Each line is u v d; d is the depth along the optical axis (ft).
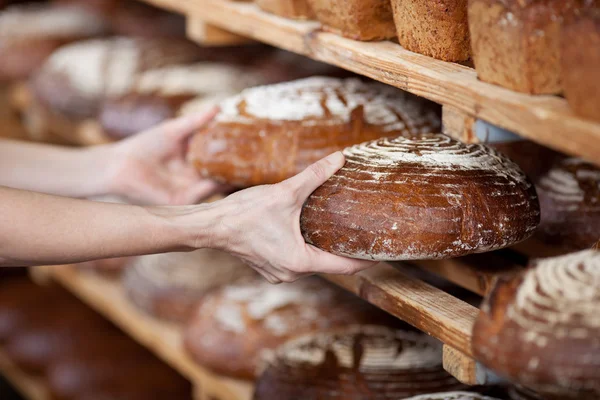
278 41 5.63
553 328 4.07
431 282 5.62
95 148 6.60
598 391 4.01
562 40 4.17
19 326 9.49
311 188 4.84
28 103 9.69
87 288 8.60
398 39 5.15
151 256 7.64
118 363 8.45
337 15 5.24
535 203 4.84
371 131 5.37
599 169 5.23
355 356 5.61
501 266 5.16
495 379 4.67
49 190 6.47
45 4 11.12
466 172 4.71
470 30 4.56
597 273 4.16
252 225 4.91
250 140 5.40
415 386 5.40
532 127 4.26
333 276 5.27
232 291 6.81
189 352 6.75
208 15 6.30
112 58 8.39
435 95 4.68
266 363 5.96
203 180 6.27
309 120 5.36
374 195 4.68
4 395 10.30
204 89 7.51
